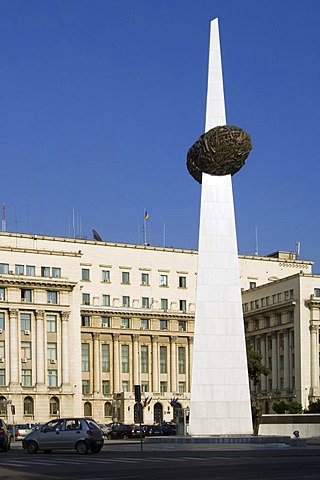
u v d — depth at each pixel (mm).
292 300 149000
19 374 129500
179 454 50688
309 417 80250
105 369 150375
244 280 165500
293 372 149375
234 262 67125
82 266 150250
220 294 66688
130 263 155625
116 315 151750
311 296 147625
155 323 155375
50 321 134250
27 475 34344
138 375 152375
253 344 163125
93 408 147000
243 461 41844
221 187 68000
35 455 52344
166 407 151625
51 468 38969
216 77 69688
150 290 156750
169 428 108062
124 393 146625
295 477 30859
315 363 146375
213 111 69125
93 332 149375
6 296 130125
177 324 157500
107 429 108062
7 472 36281
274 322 156250
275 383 154375
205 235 67250
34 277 132250
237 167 68000
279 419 80125
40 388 130250
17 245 140875
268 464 38938
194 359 66000
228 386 65812
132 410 146500
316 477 30797
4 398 127125
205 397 65625
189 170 69312
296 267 170375
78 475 34156
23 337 131250
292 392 148375
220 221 67562
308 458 44312
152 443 70375
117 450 58719
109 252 153625
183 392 155375
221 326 66375
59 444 54000
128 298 154250
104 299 151750
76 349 135500
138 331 153500
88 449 53625
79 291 137375
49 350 133125
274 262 168250
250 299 163250
